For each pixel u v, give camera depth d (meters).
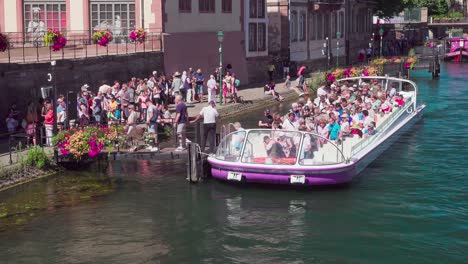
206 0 45.00
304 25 62.47
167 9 40.03
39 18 39.81
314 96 48.16
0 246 18.14
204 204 21.38
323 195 22.22
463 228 19.34
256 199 21.84
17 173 22.97
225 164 22.91
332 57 70.12
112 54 34.81
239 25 49.97
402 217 20.22
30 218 20.06
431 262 17.16
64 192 22.42
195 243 18.42
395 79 38.06
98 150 24.22
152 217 20.27
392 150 29.00
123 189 22.88
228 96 42.25
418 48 91.62
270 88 44.72
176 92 37.91
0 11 39.84
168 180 24.02
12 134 25.17
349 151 25.09
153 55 38.09
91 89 31.92
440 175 24.72
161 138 26.61
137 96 32.47
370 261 17.22
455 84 55.38
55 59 30.17
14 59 31.28
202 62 44.44
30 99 28.06
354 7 77.31
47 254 17.69
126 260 17.34
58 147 24.53
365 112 27.98
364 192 22.56
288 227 19.48
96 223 19.78
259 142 22.92
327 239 18.61
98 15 39.69
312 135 22.75
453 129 33.78
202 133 24.64
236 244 18.31
